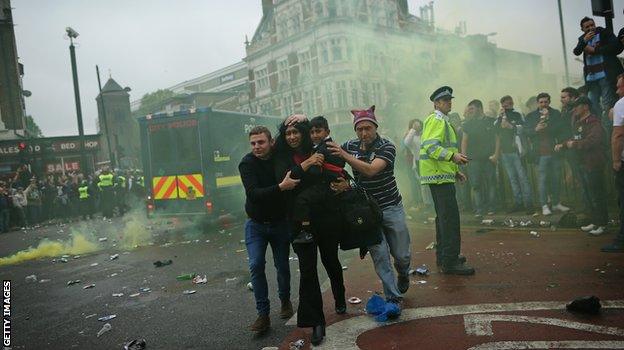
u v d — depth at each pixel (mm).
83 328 4598
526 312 3732
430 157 4758
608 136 7191
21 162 25031
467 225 7898
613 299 3832
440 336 3434
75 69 20234
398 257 4207
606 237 5953
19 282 7230
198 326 4297
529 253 5586
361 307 4277
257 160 4000
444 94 4785
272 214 4039
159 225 13062
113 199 19141
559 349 3033
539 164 7574
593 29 7297
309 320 3512
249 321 4305
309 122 3740
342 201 3664
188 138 11055
